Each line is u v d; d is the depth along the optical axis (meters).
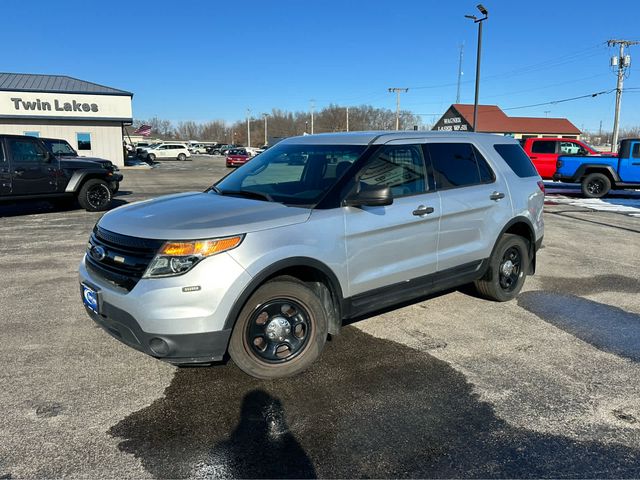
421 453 2.78
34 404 3.23
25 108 31.14
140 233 3.22
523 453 2.78
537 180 5.60
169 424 3.04
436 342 4.27
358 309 3.90
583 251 7.95
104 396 3.34
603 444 2.87
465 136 4.97
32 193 10.88
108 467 2.64
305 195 3.78
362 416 3.13
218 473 2.60
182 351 3.13
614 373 3.73
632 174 15.71
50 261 7.00
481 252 4.83
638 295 5.66
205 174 30.25
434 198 4.33
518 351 4.11
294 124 128.50
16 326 4.55
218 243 3.13
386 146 4.12
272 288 3.38
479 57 28.59
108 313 3.29
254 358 3.43
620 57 38.22
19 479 2.53
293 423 3.06
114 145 34.53
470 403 3.29
